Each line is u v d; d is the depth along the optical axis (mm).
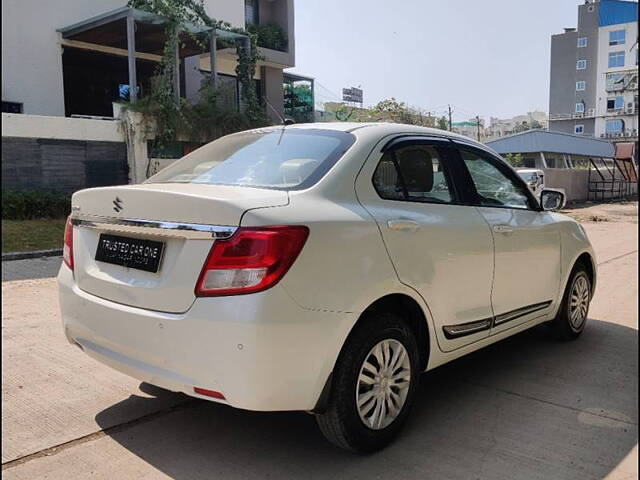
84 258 3355
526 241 4285
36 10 16188
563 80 87688
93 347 3264
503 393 4012
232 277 2633
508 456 3129
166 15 15766
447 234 3514
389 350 3184
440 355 3539
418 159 3676
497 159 4465
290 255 2680
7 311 6109
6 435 3348
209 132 16469
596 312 6332
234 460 3090
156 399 3887
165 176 3789
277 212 2754
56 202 13211
